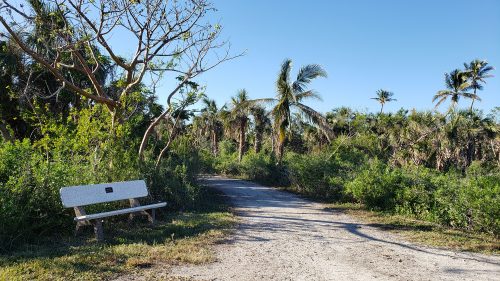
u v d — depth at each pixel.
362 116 30.86
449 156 26.58
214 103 42.19
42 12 9.55
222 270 5.14
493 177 9.52
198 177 13.98
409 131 27.38
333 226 8.63
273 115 21.17
